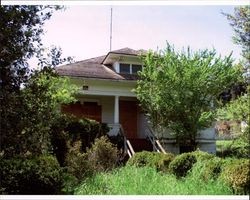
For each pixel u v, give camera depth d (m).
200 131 20.50
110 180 10.89
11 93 7.86
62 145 14.95
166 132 20.05
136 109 22.92
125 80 20.98
